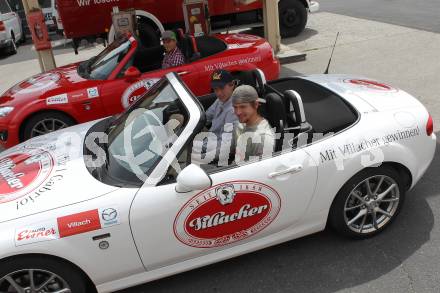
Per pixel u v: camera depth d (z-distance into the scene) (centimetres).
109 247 287
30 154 357
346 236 354
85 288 301
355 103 368
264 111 353
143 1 991
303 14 1106
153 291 329
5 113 543
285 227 331
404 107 364
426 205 393
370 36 1029
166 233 295
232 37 677
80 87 555
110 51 614
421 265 326
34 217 280
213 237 310
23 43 1645
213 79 366
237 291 321
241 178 304
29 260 274
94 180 304
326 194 328
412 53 856
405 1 1421
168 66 603
